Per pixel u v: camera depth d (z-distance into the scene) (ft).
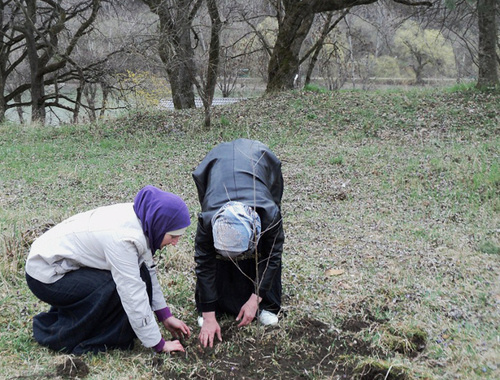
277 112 43.93
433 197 26.07
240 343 13.79
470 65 115.75
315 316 14.94
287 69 52.42
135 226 12.30
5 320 14.47
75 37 65.31
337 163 32.22
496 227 21.75
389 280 16.96
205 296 13.44
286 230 22.25
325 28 65.31
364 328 14.23
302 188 28.40
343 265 18.37
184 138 40.52
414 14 56.18
